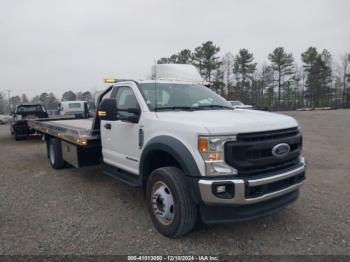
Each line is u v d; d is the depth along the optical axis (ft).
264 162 11.23
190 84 17.20
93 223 13.78
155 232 12.78
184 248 11.41
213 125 10.96
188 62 167.12
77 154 19.35
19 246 11.68
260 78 206.49
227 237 12.24
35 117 46.39
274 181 11.23
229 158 10.73
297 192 13.11
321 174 21.57
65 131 20.92
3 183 20.57
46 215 14.76
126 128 15.20
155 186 12.81
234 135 10.85
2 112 292.61
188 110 14.57
